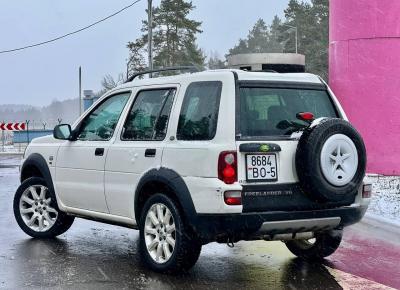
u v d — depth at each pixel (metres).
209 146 5.86
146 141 6.70
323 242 6.91
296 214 5.93
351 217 6.28
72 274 6.41
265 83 6.24
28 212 8.46
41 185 8.37
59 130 7.82
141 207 6.73
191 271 6.56
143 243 6.59
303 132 5.97
